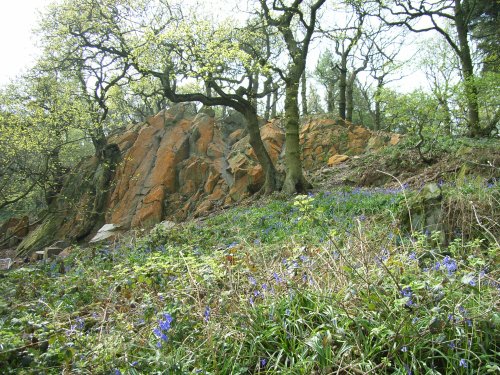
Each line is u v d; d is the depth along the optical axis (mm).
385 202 10734
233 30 18891
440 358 3494
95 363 3625
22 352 3732
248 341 3822
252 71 18141
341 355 3496
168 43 17359
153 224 23141
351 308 3924
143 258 9602
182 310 4246
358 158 20938
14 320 4457
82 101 25125
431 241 6332
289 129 17766
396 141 21719
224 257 5836
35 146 19297
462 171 11922
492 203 6844
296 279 4715
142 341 4102
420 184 13164
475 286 3889
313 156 23500
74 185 27734
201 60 16984
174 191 24578
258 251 6898
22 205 32688
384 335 3482
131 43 18984
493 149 13438
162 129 27234
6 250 27047
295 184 17312
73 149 32219
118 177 26188
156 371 3436
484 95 17375
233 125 28203
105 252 10938
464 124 19984
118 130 32219
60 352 3645
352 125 24812
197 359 3617
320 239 7344
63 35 20828
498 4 23906
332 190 15578
